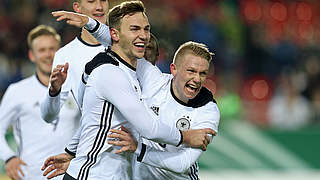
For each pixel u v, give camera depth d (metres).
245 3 53.28
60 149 21.28
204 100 16.34
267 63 48.38
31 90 21.94
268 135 34.81
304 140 34.81
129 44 14.91
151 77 16.41
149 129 14.54
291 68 48.38
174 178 16.55
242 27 50.81
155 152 15.26
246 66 48.19
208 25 49.97
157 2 50.47
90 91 14.88
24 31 44.94
